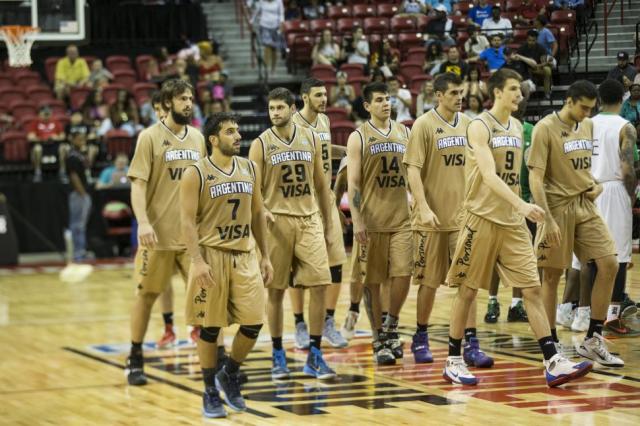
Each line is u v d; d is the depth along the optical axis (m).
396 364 9.28
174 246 8.70
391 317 9.45
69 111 23.03
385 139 9.26
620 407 7.35
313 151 8.87
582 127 8.87
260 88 22.77
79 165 19.38
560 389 8.02
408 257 9.23
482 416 7.16
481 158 7.98
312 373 8.73
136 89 22.73
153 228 8.72
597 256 8.84
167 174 8.73
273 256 8.70
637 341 10.02
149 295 8.76
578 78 14.98
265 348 10.31
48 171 21.12
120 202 19.86
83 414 7.65
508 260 8.12
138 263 8.77
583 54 15.28
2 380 9.02
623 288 10.32
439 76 9.02
